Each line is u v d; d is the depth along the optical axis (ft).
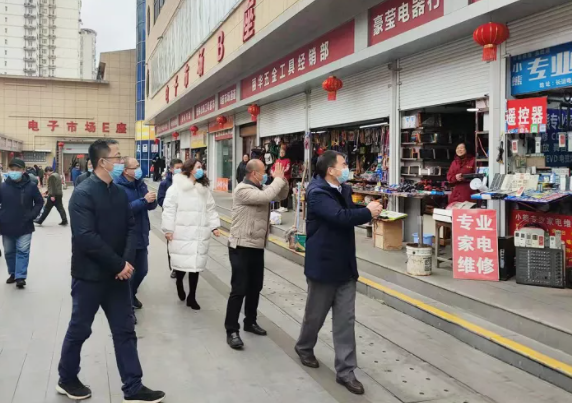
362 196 30.35
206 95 59.82
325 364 12.87
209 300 18.97
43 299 18.62
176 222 17.25
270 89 38.47
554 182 17.13
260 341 14.52
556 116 19.60
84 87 125.18
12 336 14.64
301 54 34.06
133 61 127.75
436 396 11.03
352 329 11.62
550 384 11.55
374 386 11.55
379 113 27.81
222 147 61.31
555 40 17.25
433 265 20.18
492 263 17.53
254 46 35.29
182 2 61.93
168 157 97.60
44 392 11.03
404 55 25.12
